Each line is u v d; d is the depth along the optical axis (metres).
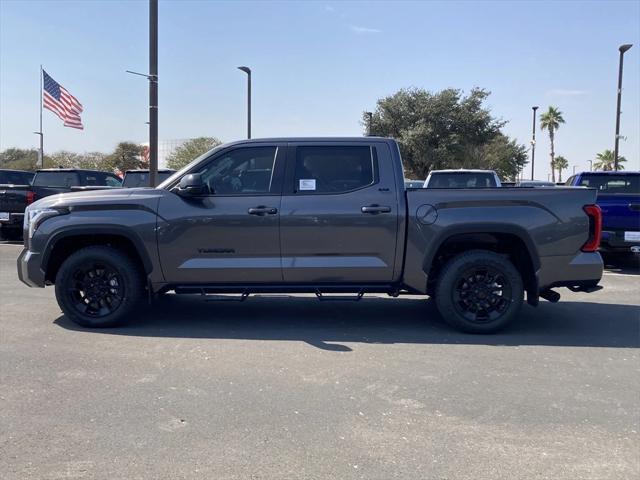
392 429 3.98
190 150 44.69
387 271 6.34
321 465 3.49
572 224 6.23
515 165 54.53
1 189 14.45
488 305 6.38
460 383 4.86
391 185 6.31
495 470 3.44
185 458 3.56
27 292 8.52
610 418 4.19
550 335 6.41
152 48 14.16
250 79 26.34
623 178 12.51
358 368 5.21
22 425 4.01
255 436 3.86
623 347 5.96
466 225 6.19
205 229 6.28
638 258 12.59
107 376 4.98
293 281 6.40
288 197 6.30
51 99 24.91
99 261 6.38
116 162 49.59
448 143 39.31
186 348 5.79
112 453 3.62
